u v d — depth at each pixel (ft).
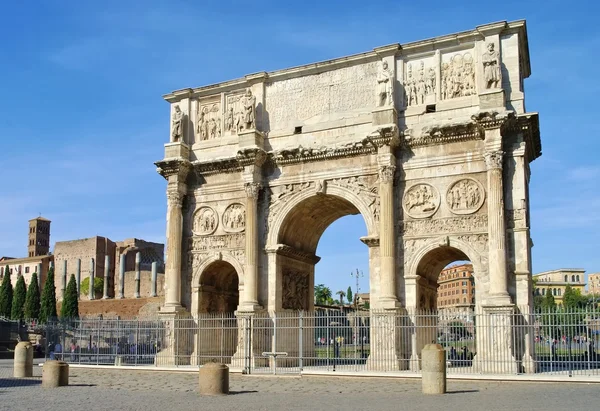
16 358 129.90
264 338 152.87
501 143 134.31
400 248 143.43
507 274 131.95
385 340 136.46
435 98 146.41
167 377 132.98
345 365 152.46
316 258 174.29
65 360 171.73
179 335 160.25
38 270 579.89
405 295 141.28
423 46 148.56
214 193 166.81
